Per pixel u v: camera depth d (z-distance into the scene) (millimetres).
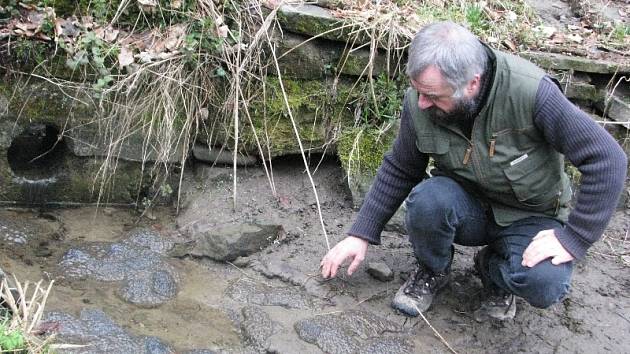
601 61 4203
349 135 3920
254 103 3803
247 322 3045
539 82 2629
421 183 2980
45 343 2572
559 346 3086
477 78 2529
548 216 2928
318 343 2977
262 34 3711
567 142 2635
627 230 3902
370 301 3268
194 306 3139
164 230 3648
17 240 3385
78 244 3430
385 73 3912
